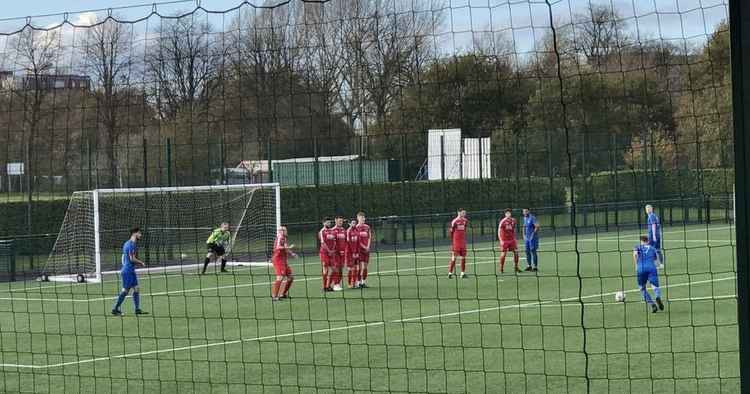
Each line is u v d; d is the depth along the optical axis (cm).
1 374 1505
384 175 3891
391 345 1596
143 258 3525
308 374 1423
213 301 2442
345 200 3934
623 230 4444
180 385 1368
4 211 3309
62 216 3344
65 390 1368
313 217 3891
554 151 4028
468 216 4059
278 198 3394
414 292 2527
